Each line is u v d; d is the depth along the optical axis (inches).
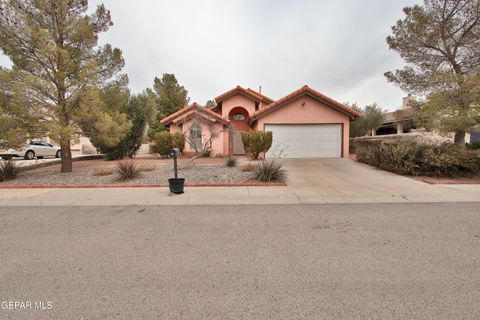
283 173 335.9
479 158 328.5
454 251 128.4
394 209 205.0
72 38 370.6
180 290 98.2
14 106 320.5
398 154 369.1
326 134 550.3
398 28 505.7
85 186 304.8
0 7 314.7
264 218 187.2
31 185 308.7
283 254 128.0
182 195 262.5
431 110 372.2
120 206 225.5
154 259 124.4
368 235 151.4
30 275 110.8
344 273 109.0
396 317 81.1
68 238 152.6
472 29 438.6
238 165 442.6
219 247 137.3
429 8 459.5
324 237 149.4
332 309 85.7
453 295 92.1
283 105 543.8
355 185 298.7
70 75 374.3
